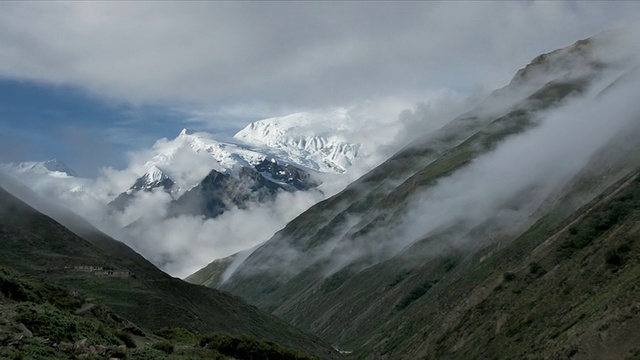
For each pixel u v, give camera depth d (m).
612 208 140.12
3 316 52.62
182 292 167.75
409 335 191.38
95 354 49.69
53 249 154.00
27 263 141.25
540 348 100.38
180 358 58.41
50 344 48.78
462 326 146.50
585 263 120.81
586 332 87.31
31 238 153.62
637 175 148.00
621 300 87.56
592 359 81.31
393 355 181.50
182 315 131.62
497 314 134.25
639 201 138.50
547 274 132.38
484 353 123.00
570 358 85.31
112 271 143.75
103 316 83.94
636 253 108.50
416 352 160.12
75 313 78.19
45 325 53.84
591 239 136.62
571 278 120.06
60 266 143.50
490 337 127.50
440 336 151.88
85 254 157.00
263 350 94.62
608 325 83.88
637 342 76.88
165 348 68.94
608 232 126.56
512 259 169.00
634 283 89.75
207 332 130.75
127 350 55.09
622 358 76.12
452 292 194.25
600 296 100.38
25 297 69.38
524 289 136.00
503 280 149.50
